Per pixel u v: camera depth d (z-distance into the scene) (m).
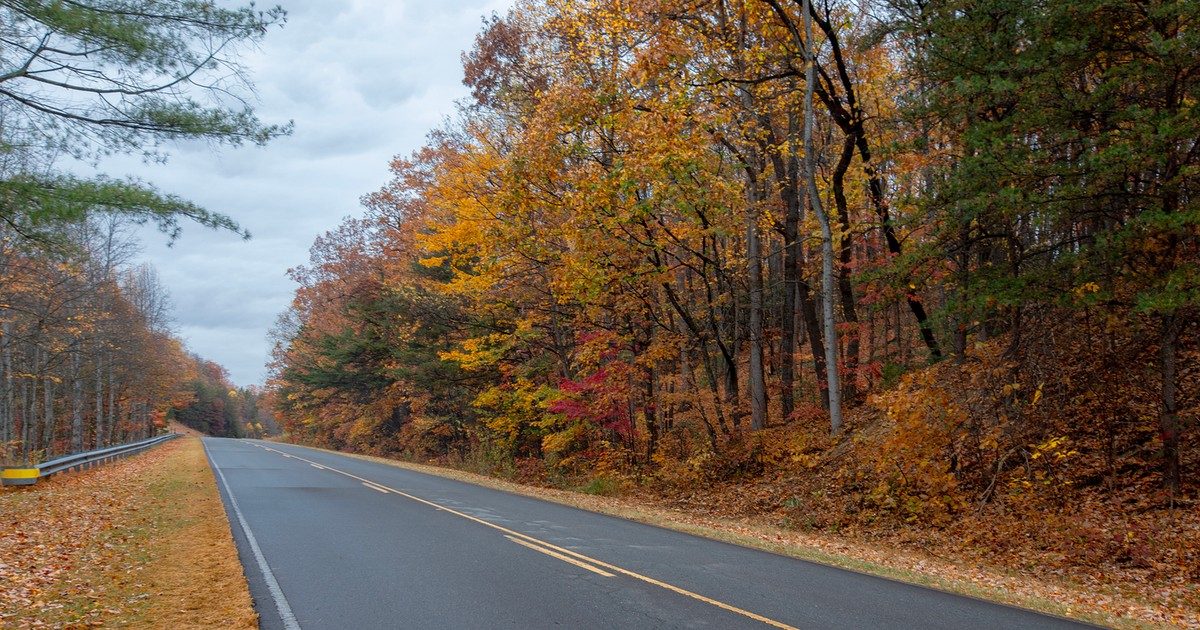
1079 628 7.31
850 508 16.36
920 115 15.43
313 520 12.98
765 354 26.02
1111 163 12.20
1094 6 12.20
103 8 11.49
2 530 12.42
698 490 21.03
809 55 17.61
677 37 17.97
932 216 17.50
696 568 9.53
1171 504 12.63
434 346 36.19
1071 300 13.84
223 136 12.48
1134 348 16.03
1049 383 16.25
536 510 15.73
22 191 11.11
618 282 21.19
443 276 32.16
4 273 24.08
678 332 24.22
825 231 18.62
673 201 18.64
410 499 16.64
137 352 46.47
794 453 19.83
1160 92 13.38
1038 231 18.77
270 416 141.00
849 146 19.25
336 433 60.03
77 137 12.09
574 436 26.06
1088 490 14.10
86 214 11.64
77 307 31.39
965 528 14.21
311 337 56.72
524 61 24.05
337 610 7.10
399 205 42.88
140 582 8.37
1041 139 14.23
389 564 9.24
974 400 15.85
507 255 22.25
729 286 23.80
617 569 9.19
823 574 9.55
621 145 20.11
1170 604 9.79
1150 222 12.08
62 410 50.25
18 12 10.78
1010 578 11.13
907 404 15.22
